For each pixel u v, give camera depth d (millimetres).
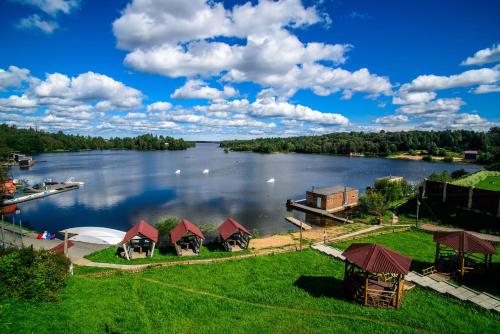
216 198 72688
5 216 58406
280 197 74500
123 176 108625
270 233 47094
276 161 177000
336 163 165000
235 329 16953
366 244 20766
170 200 70250
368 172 124125
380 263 18812
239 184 92500
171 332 16641
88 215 58719
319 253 30641
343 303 19781
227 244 33219
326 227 48219
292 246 34188
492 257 27703
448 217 42062
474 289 21453
